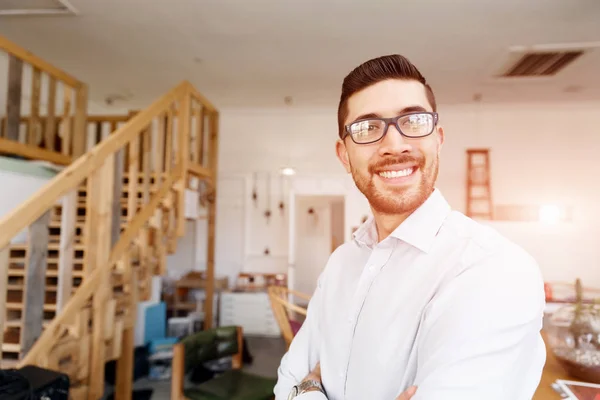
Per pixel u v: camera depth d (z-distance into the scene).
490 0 3.00
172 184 3.17
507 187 5.55
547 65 4.18
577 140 5.51
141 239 2.65
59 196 1.80
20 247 2.49
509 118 5.63
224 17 3.32
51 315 2.43
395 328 0.71
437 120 0.75
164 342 3.76
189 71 4.50
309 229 7.67
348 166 0.86
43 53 4.03
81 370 1.94
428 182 0.74
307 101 5.57
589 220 5.36
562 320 1.41
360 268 0.90
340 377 0.81
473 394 0.56
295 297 7.40
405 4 3.08
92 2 3.11
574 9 3.10
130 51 3.99
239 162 6.00
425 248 0.73
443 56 4.00
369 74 0.76
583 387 1.22
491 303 0.59
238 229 5.95
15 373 1.35
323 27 3.47
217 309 5.32
